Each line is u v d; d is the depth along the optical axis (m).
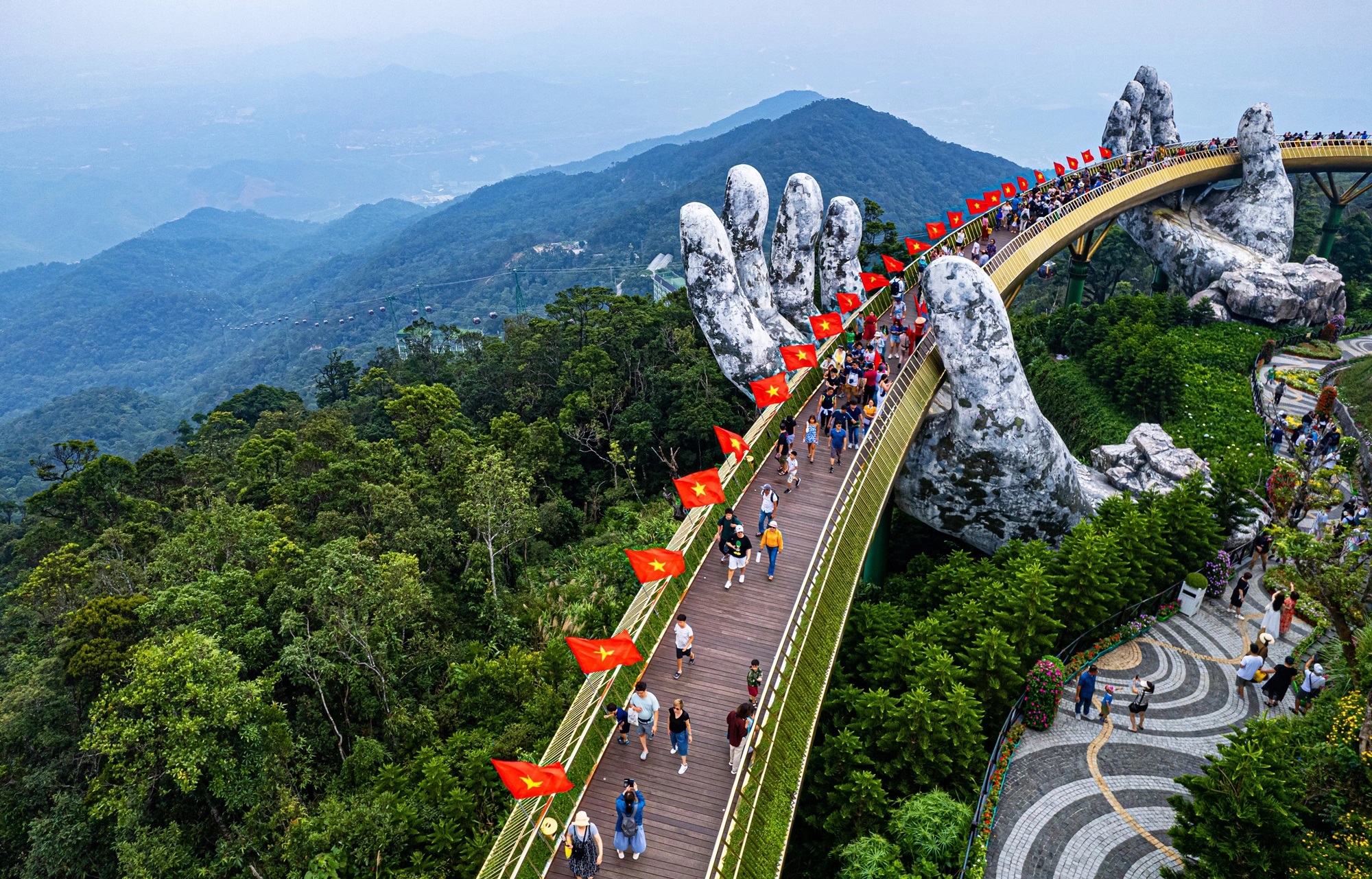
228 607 34.88
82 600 37.94
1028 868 21.22
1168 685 27.09
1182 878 19.25
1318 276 61.69
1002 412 34.31
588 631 37.91
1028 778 23.81
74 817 28.16
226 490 58.47
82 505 54.91
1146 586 30.09
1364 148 71.88
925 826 20.75
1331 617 24.06
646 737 20.27
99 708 27.98
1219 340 59.12
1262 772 18.58
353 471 49.69
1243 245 68.25
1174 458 41.19
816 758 24.56
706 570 27.06
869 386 32.81
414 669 36.41
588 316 75.19
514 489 42.84
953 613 29.05
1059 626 27.22
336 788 30.36
